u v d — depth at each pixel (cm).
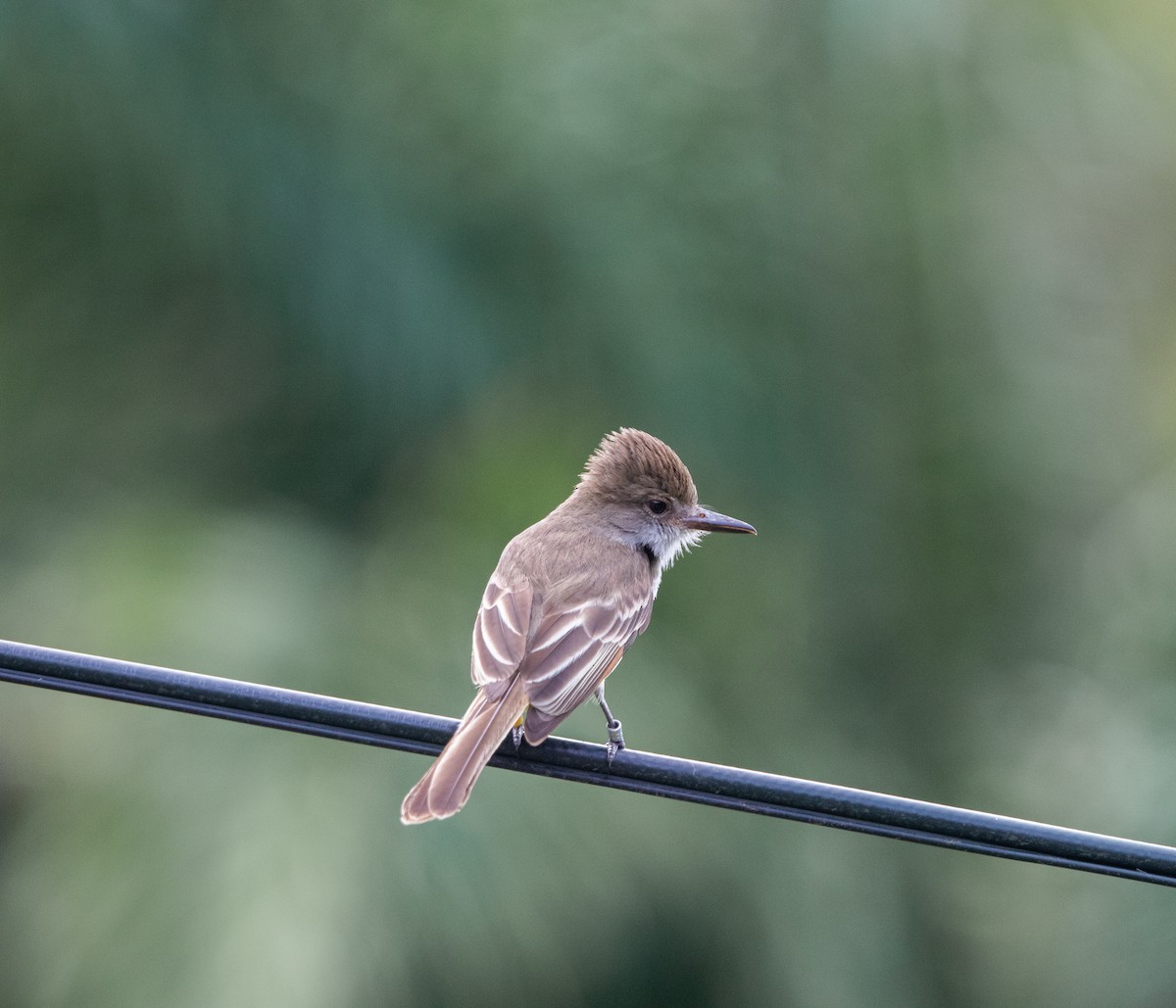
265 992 1036
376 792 1112
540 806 1156
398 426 1325
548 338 1348
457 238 1338
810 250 1461
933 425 1534
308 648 1170
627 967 1255
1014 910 1436
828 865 1339
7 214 1303
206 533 1249
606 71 1377
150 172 1280
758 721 1380
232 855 1080
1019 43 1509
